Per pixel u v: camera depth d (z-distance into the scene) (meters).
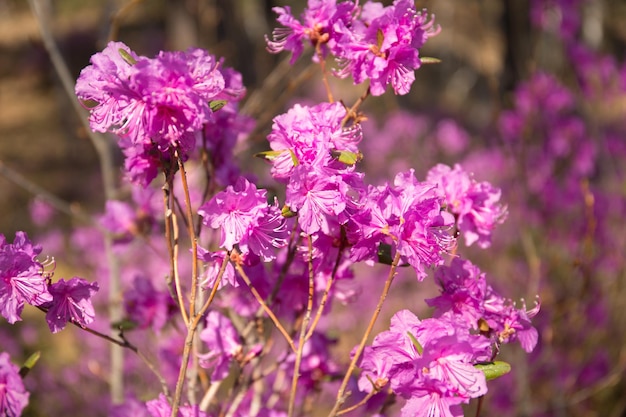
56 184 10.68
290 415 1.70
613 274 4.85
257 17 9.30
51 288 1.67
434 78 13.23
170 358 2.87
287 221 1.90
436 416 1.54
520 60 7.64
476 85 11.37
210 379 2.33
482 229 2.03
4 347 5.14
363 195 1.64
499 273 4.60
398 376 1.58
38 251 1.65
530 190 5.09
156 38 11.59
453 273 1.83
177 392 1.68
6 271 1.61
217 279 1.64
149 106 1.52
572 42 6.22
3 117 14.37
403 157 7.67
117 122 1.56
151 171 1.90
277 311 2.17
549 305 3.95
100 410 4.50
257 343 2.26
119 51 1.62
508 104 5.75
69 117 11.35
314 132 1.69
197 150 2.33
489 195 2.03
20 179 3.17
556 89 5.70
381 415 1.99
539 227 5.00
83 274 5.41
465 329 1.52
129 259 4.25
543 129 5.65
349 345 4.64
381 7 1.87
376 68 1.83
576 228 5.05
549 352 3.80
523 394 3.64
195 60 1.55
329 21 1.98
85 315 1.71
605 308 4.43
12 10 19.80
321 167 1.61
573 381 4.14
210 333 2.06
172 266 1.81
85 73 1.60
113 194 3.58
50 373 4.63
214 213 1.62
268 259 1.65
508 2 7.54
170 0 8.03
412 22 1.83
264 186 2.23
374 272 5.35
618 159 6.06
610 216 5.26
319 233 1.77
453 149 7.49
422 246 1.63
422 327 1.56
